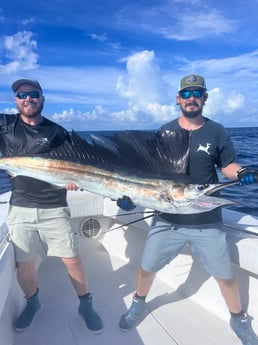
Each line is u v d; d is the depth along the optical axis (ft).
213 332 6.61
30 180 6.36
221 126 6.51
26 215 6.36
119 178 6.14
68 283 8.42
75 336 6.48
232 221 7.11
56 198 6.50
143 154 6.21
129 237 9.64
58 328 6.70
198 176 6.42
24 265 6.42
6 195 9.47
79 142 6.31
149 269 6.61
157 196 5.98
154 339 6.41
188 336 6.48
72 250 6.56
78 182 6.24
